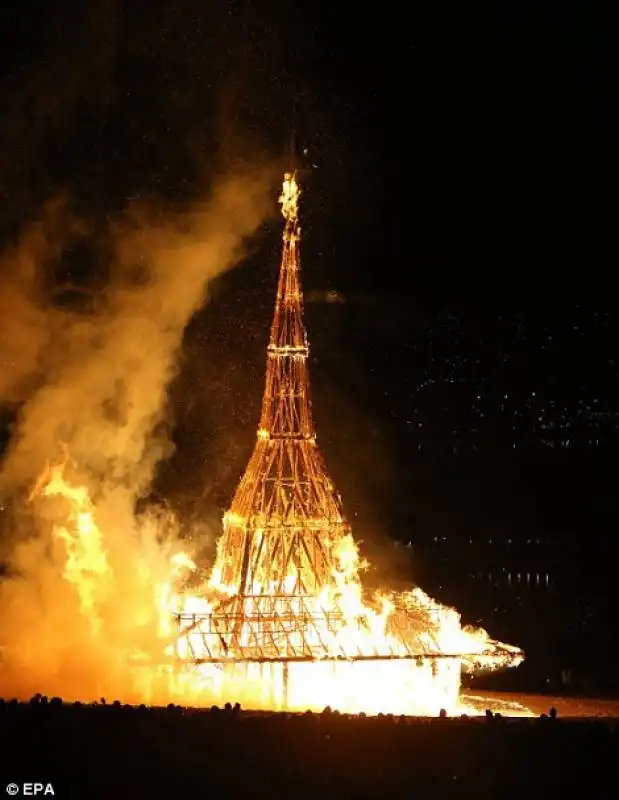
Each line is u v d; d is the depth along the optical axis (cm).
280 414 6788
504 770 4822
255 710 5472
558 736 5078
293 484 6738
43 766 4678
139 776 4662
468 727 5169
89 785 4581
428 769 4816
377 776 4759
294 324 6812
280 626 6600
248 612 6631
